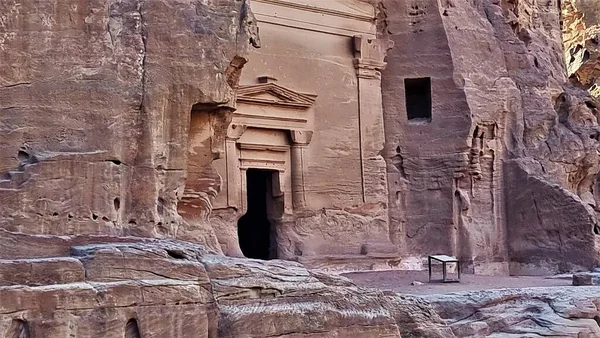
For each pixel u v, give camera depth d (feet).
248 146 72.28
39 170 44.60
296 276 44.88
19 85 46.06
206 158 56.08
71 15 47.91
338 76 79.46
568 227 84.12
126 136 48.57
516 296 58.03
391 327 46.14
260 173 79.46
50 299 34.58
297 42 76.79
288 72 75.87
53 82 46.83
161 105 50.14
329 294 44.91
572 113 95.04
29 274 34.96
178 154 51.13
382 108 84.38
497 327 54.80
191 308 38.81
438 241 84.28
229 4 54.75
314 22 78.18
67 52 47.52
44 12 47.19
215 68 52.49
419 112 88.38
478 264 84.07
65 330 34.78
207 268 42.06
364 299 46.34
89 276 36.76
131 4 50.57
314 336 43.06
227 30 53.57
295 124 75.72
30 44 46.65
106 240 41.68
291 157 75.97
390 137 85.10
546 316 55.77
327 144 77.92
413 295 54.49
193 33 52.01
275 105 74.08
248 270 43.37
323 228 76.74
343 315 44.47
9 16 46.26
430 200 84.94
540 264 85.20
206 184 56.59
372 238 79.61
